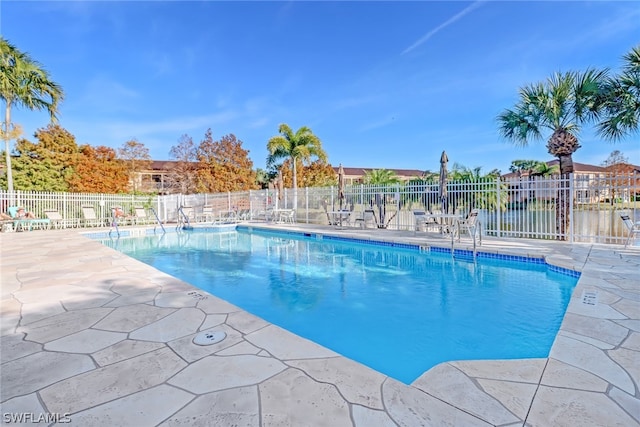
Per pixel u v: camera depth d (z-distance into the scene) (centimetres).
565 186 815
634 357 227
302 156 1995
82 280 464
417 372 284
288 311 438
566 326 281
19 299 374
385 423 162
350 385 197
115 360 230
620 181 736
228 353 239
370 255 841
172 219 1812
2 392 192
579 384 195
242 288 552
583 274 464
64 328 288
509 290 509
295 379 203
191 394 189
